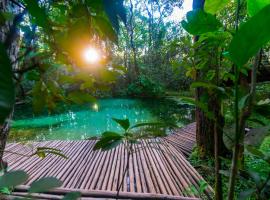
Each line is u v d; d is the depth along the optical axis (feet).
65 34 1.51
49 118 26.86
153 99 41.57
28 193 1.14
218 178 2.81
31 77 1.88
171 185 9.12
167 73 46.68
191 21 2.20
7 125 3.47
